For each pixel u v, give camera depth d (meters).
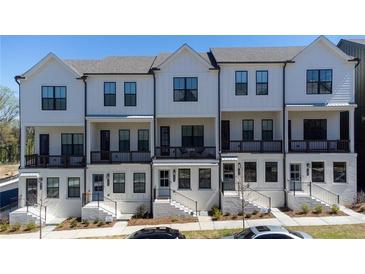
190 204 20.41
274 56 21.78
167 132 22.55
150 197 20.56
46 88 21.02
